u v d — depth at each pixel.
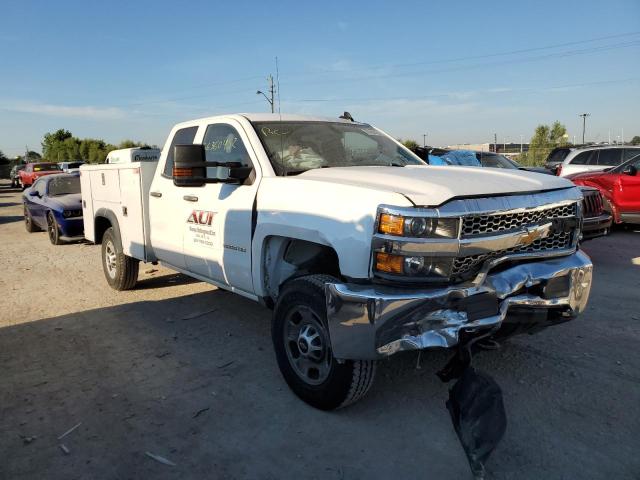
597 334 4.77
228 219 4.29
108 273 6.92
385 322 2.94
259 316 5.61
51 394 3.89
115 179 6.23
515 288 3.23
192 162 4.06
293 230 3.58
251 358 4.47
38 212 12.18
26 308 6.20
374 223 3.07
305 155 4.37
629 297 5.91
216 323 5.40
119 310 5.96
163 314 5.76
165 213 5.28
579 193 3.73
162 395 3.83
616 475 2.80
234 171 4.09
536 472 2.83
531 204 3.35
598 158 14.19
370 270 3.10
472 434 2.69
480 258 3.17
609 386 3.77
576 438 3.14
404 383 3.90
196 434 3.30
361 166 4.39
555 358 4.26
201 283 7.16
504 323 3.32
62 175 12.53
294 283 3.54
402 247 2.96
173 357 4.53
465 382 2.84
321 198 3.45
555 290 3.45
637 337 4.68
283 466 2.96
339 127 4.94
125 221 6.12
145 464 3.00
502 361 4.21
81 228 10.97
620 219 10.26
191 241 4.88
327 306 3.16
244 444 3.18
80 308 6.10
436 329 2.96
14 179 40.25
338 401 3.35
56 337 5.13
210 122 4.84
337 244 3.23
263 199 3.93
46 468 2.98
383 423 3.37
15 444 3.23
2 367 4.42
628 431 3.20
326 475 2.87
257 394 3.81
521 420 3.34
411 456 3.02
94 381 4.10
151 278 7.52
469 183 3.33
